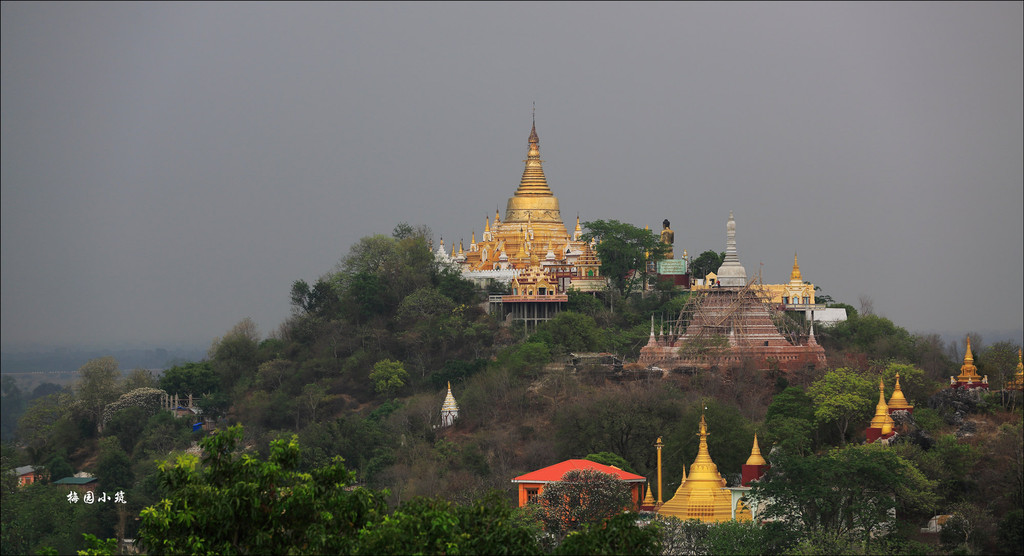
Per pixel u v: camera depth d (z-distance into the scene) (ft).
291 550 502.38
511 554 514.27
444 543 510.99
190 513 501.56
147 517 505.25
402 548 504.02
